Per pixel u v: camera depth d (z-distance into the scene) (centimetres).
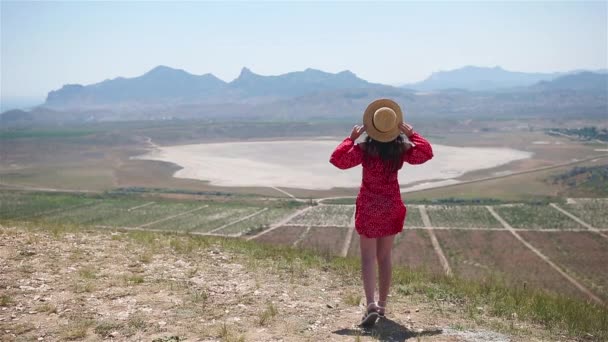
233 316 723
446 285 1077
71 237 1304
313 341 630
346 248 7475
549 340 715
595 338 761
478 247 7738
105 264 1009
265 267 1098
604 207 11850
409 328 711
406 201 13150
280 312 754
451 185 16238
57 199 14638
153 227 10231
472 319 798
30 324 657
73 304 743
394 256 7000
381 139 670
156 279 911
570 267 6506
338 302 837
